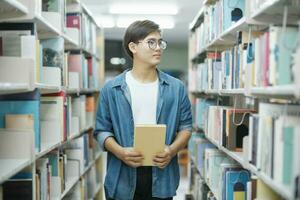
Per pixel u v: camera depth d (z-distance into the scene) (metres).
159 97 2.34
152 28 2.31
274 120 1.48
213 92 3.10
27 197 2.00
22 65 1.85
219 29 2.78
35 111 2.11
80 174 3.31
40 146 2.26
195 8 5.24
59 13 2.64
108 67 8.80
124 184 2.35
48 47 2.65
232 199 2.37
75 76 3.29
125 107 2.33
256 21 1.89
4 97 2.13
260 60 1.71
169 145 2.33
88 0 4.82
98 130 2.43
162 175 2.33
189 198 4.58
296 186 1.19
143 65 2.35
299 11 1.65
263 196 1.77
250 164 1.82
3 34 2.04
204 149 3.41
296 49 1.38
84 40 3.66
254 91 1.70
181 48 9.56
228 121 2.39
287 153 1.36
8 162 1.83
